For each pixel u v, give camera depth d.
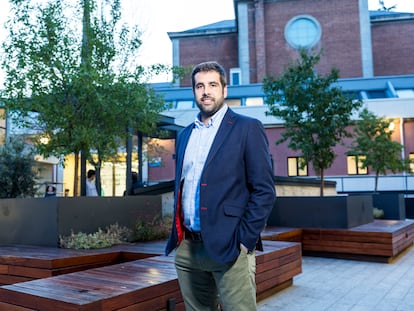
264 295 4.76
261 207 1.91
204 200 1.97
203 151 2.10
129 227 6.49
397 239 7.81
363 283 5.61
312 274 6.28
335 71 10.32
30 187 9.75
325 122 10.17
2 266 4.71
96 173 9.17
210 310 2.16
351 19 32.34
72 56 6.61
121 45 7.16
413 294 4.99
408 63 33.16
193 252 2.06
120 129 6.96
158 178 20.14
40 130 7.39
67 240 5.48
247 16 33.22
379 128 15.95
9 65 6.40
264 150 2.01
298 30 32.69
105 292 2.87
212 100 2.11
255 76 32.56
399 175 20.53
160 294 3.17
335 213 8.38
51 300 2.70
